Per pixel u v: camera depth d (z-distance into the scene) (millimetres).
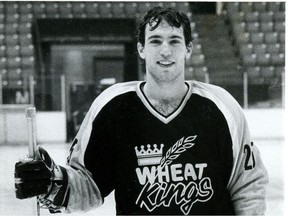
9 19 7406
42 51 6676
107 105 1718
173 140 1718
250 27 6969
